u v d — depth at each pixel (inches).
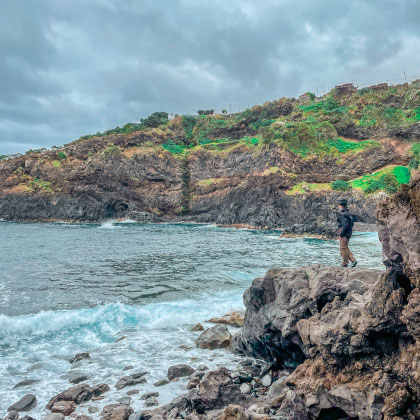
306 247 1272.1
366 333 194.1
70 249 1242.6
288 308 292.2
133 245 1365.7
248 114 3828.7
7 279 724.7
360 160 2546.8
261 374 307.7
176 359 348.5
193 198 3117.6
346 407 182.7
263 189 2529.5
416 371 165.5
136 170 3105.3
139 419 232.1
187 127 4035.4
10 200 3051.2
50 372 319.0
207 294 600.4
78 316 462.6
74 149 3206.2
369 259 881.5
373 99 3004.4
